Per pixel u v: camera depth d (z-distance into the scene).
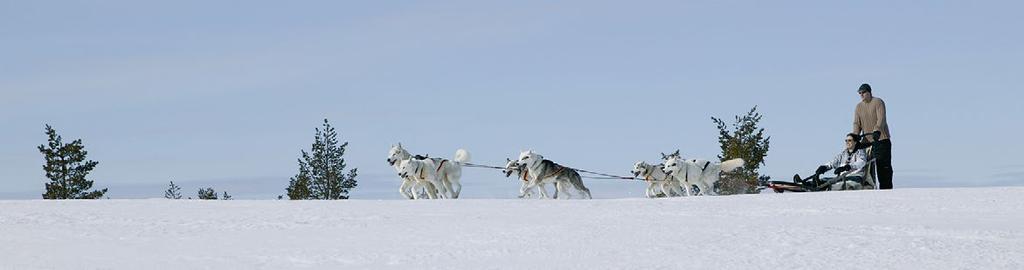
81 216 14.20
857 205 14.24
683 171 26.72
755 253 8.95
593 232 10.84
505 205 15.38
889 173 20.88
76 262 9.16
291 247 10.11
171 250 10.01
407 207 15.30
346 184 61.25
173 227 12.48
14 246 10.51
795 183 21.19
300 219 13.26
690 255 8.94
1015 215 12.55
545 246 9.78
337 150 61.25
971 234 10.02
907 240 9.55
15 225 13.00
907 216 12.55
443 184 27.03
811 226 10.91
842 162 21.16
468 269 8.52
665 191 27.77
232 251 9.84
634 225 11.53
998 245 9.14
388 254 9.42
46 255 9.70
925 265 8.19
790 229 10.59
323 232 11.60
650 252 9.20
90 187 58.09
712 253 9.02
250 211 14.98
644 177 27.30
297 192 60.06
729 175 31.97
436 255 9.33
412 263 8.89
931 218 12.16
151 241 10.91
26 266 8.95
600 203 15.49
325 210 14.91
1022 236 9.84
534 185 27.02
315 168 60.78
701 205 14.69
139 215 14.32
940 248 8.99
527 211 14.16
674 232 10.62
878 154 20.80
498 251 9.51
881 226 10.73
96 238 11.28
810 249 9.09
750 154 51.22
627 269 8.34
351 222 12.75
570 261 8.83
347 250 9.75
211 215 14.17
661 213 13.55
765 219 12.41
